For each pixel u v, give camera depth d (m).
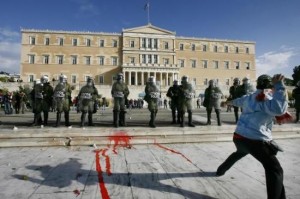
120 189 4.07
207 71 68.88
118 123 9.75
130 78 62.47
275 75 3.39
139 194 3.86
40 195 3.80
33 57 61.16
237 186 4.24
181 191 4.00
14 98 21.38
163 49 66.31
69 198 3.70
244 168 5.29
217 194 3.89
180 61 67.75
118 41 65.12
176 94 11.01
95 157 6.18
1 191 3.95
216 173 4.73
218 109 10.34
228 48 70.69
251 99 3.67
